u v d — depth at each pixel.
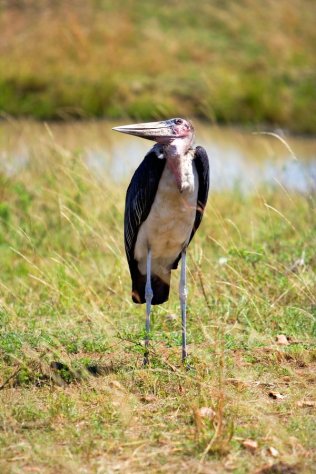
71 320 10.88
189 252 12.48
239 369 9.27
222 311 11.06
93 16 35.12
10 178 16.33
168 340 10.19
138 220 9.92
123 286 12.26
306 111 28.80
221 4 37.19
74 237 13.73
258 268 11.98
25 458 7.25
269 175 19.59
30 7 35.72
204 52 33.06
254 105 28.59
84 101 28.22
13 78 29.11
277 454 7.33
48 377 8.98
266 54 33.62
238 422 7.99
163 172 9.62
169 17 35.75
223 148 23.77
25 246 13.77
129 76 30.41
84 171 15.29
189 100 29.00
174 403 8.42
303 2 38.84
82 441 7.55
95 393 8.63
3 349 9.68
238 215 15.41
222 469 7.11
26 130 23.59
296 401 8.47
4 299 11.54
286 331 10.60
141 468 7.12
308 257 12.61
